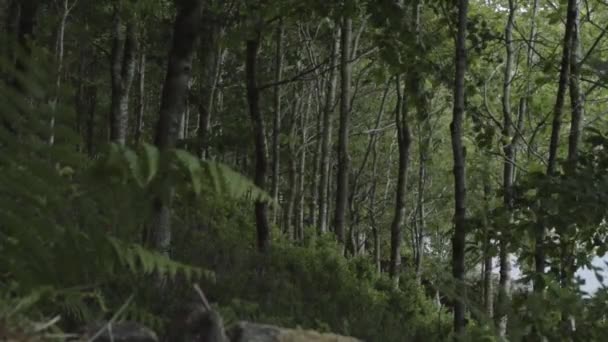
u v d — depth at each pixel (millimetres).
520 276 5910
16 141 1746
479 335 3584
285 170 29438
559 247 8195
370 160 38594
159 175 1695
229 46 12969
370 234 41312
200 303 3010
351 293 13008
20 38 11750
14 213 1841
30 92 1684
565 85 10781
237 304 7844
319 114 27969
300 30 21891
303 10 12836
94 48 23516
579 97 11039
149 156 1558
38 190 1787
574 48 11109
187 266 1939
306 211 37844
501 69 19422
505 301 3754
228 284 8992
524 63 19875
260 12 12750
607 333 4070
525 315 4129
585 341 4109
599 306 4121
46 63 1704
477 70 16969
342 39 20078
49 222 1825
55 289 1963
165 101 8234
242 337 3789
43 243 1959
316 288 12367
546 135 18406
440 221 33312
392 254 19578
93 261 1864
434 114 25594
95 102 23125
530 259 8562
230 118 21547
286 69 25500
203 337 2887
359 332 9609
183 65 8320
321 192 23938
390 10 11641
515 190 8539
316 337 4148
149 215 1804
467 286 3506
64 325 2590
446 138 30828
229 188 1623
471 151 20453
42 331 1956
